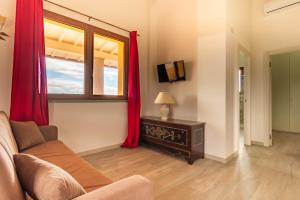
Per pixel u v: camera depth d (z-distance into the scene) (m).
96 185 1.24
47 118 2.54
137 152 3.29
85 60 3.05
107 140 3.40
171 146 3.09
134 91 3.60
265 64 3.78
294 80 5.27
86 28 3.04
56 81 2.90
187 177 2.31
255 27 3.91
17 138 1.98
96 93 3.54
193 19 3.38
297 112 5.23
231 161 2.88
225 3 2.81
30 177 0.83
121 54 3.72
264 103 3.79
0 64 2.31
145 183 0.93
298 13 3.40
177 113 3.64
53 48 3.62
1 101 2.32
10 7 2.36
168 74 3.69
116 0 3.45
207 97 3.03
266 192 1.96
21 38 2.32
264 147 3.69
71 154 1.86
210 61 2.99
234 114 3.14
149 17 4.04
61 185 0.71
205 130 3.05
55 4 2.70
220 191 1.98
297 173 2.43
